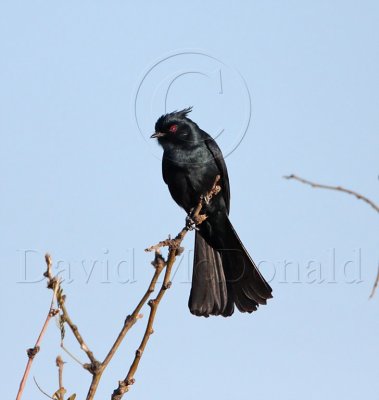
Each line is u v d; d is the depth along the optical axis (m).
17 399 5.04
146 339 5.76
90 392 5.33
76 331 5.41
